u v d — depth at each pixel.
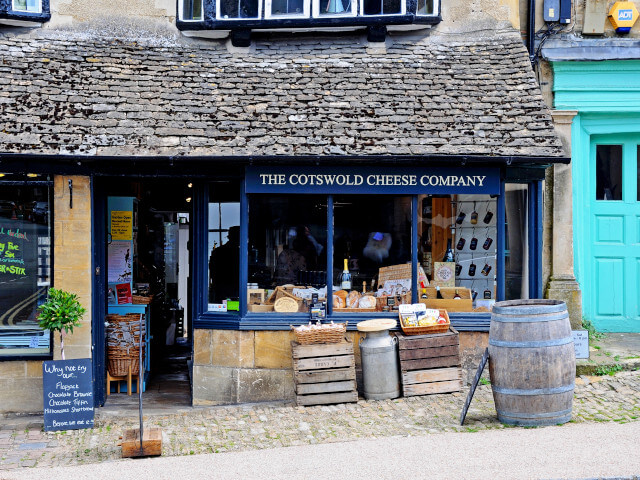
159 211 11.03
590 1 9.54
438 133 8.36
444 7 9.41
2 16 8.91
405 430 6.95
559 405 6.81
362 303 8.65
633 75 9.52
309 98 8.74
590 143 9.93
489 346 7.04
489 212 8.69
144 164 8.28
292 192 8.46
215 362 8.57
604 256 9.97
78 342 8.30
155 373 10.37
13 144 7.93
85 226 8.30
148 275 10.41
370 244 8.66
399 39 9.41
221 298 8.67
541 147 8.19
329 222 8.60
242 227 8.55
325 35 9.44
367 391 8.20
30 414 8.26
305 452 6.24
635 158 9.91
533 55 9.51
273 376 8.49
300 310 8.62
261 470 5.75
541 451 5.93
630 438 6.22
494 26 9.39
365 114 8.55
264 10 9.20
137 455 6.48
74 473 5.86
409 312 8.39
